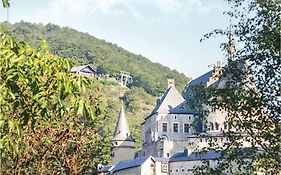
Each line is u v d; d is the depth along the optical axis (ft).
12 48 32.68
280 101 75.36
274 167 74.38
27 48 33.65
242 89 76.69
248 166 75.51
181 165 360.07
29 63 33.22
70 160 66.64
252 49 77.10
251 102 74.84
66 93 33.99
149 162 370.94
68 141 65.31
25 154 57.21
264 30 75.41
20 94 34.24
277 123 74.08
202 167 78.64
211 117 373.81
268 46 74.79
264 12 75.72
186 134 444.55
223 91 77.10
